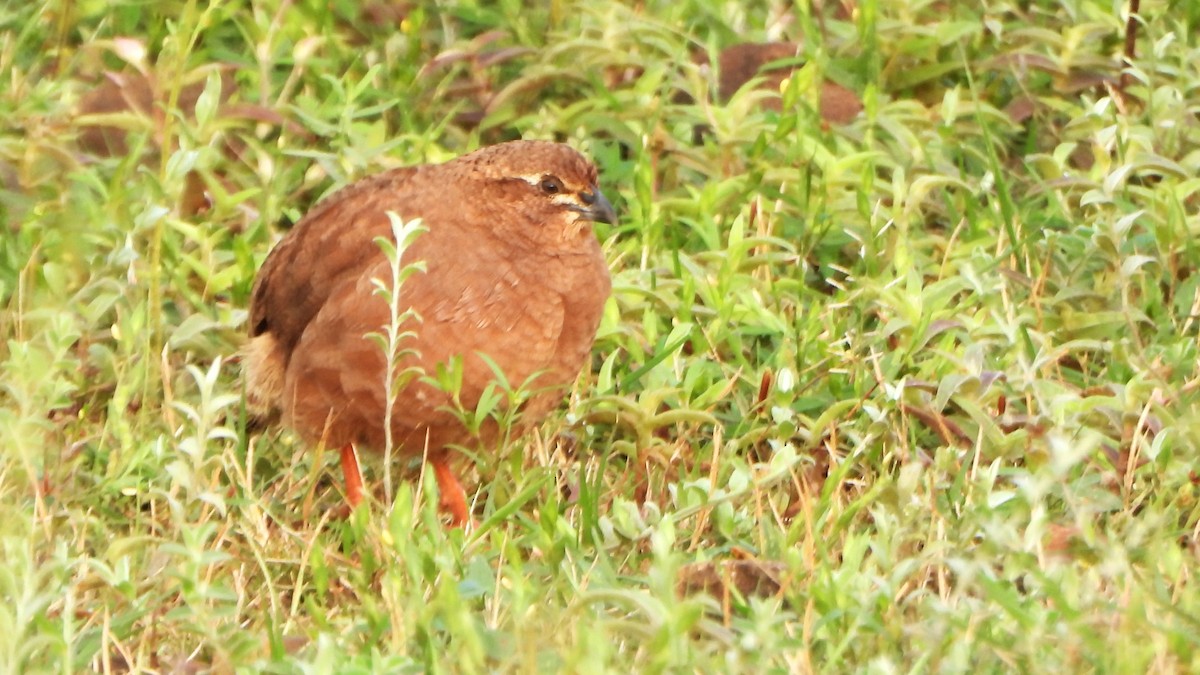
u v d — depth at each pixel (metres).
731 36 15.36
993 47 15.40
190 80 12.96
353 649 9.23
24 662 8.66
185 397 11.91
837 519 10.00
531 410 11.05
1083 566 9.51
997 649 8.38
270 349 11.42
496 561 10.05
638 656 8.71
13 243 12.95
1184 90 14.07
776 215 13.42
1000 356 12.01
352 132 13.47
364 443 11.24
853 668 8.83
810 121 14.05
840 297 12.62
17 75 14.35
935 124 14.34
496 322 10.66
